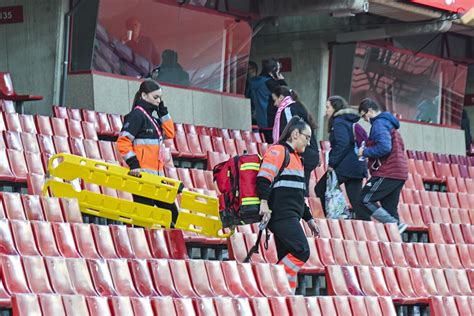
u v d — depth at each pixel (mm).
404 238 41562
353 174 36281
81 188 30281
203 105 47500
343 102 36562
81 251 26188
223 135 45031
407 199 45719
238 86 49594
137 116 28250
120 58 43312
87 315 22812
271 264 28500
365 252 34344
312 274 32188
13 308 21844
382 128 35781
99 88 42156
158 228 28625
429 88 63281
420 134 62719
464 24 59469
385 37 56188
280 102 35250
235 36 49219
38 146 33562
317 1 49656
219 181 27938
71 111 38594
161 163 28812
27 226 25391
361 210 36531
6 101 36281
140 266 25875
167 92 45688
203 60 47500
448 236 40500
